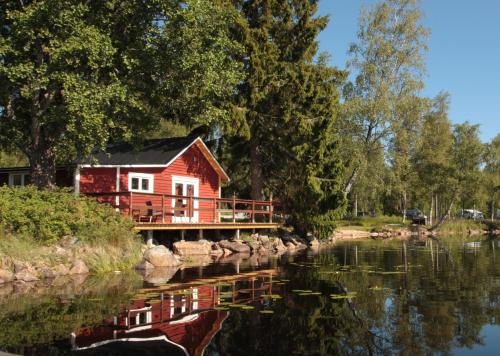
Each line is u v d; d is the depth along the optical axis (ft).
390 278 46.24
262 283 42.22
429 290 39.42
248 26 84.64
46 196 49.83
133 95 56.03
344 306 32.76
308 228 93.45
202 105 64.75
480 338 25.36
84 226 50.11
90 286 39.63
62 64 50.24
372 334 26.07
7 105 57.98
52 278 43.39
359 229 143.02
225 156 95.81
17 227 46.39
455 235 153.28
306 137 87.81
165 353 22.33
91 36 49.47
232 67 65.00
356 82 120.78
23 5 55.36
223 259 63.93
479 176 162.71
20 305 31.94
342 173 92.38
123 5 55.77
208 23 58.08
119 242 52.85
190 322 27.96
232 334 25.67
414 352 23.15
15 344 23.15
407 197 214.28
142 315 29.40
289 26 91.45
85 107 48.80
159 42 56.13
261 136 92.22
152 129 64.90
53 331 25.57
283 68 88.84
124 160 73.61
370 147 118.21
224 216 103.04
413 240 116.67
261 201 85.66
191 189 82.74
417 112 119.24
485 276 48.01
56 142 57.36
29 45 50.90
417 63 118.93
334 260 63.57
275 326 27.43
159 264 54.08
